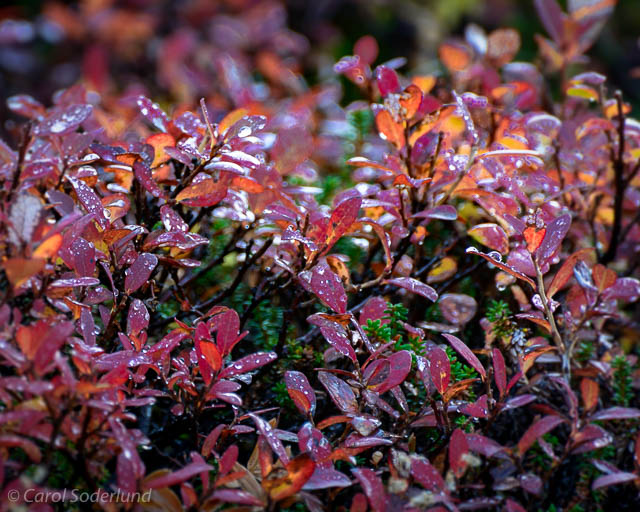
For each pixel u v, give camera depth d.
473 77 1.17
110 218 0.99
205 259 1.11
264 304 1.07
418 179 1.01
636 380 1.03
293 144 1.01
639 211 1.11
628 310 1.14
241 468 0.93
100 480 0.96
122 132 1.11
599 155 1.10
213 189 0.99
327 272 0.97
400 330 1.03
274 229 1.03
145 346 0.97
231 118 1.01
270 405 1.02
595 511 1.01
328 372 0.97
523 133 1.06
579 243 1.10
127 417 0.92
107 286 1.01
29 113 1.09
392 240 1.06
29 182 0.98
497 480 0.95
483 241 1.01
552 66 1.21
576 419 0.96
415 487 0.96
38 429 0.91
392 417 1.00
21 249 0.92
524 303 1.02
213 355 0.94
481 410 0.96
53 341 0.91
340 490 0.95
